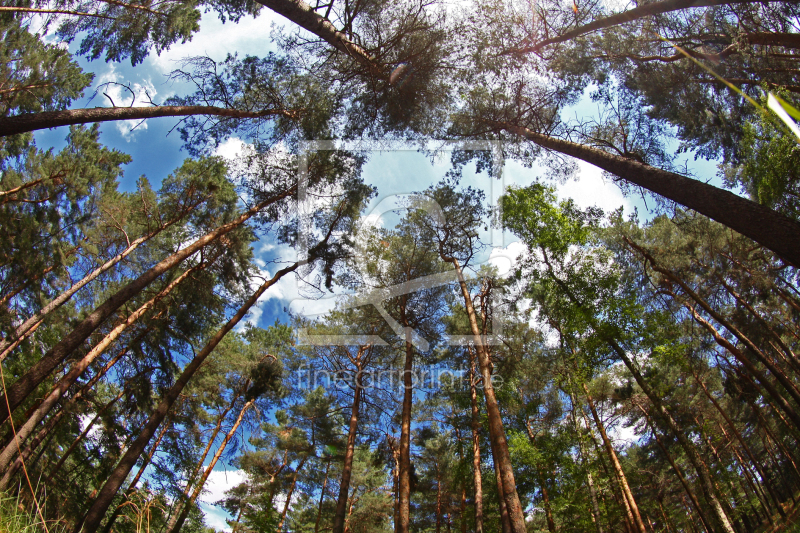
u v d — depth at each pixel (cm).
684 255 1416
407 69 929
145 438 903
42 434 1187
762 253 1354
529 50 970
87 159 1358
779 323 1505
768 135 923
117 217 1297
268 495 1877
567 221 1273
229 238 1314
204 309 1511
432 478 2203
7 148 1277
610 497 1377
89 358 1009
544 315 1384
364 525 2036
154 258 1463
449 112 1075
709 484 1030
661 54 975
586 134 1017
